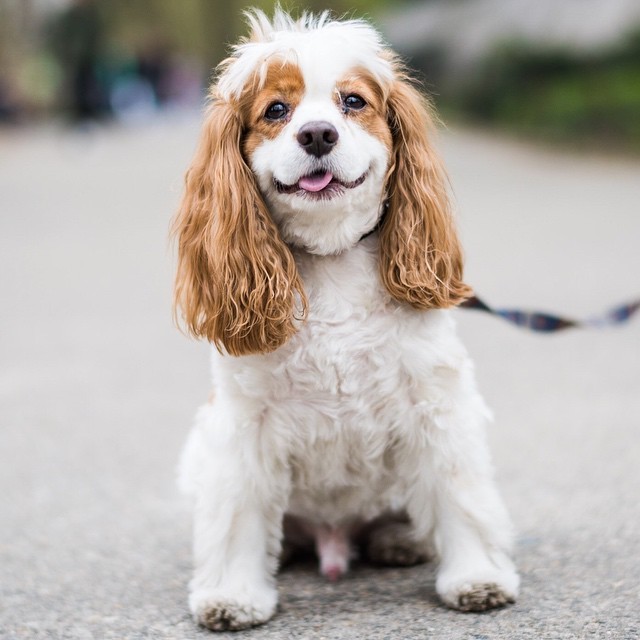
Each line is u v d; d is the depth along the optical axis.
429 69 30.22
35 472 5.61
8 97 34.62
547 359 7.50
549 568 3.94
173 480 5.39
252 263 3.75
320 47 3.83
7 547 4.54
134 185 19.48
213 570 3.75
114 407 6.81
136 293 10.66
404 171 3.91
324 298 3.73
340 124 3.71
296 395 3.73
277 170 3.73
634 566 3.87
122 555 4.43
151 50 37.03
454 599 3.61
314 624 3.62
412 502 3.89
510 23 26.48
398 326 3.71
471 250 11.97
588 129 21.17
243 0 45.75
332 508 4.02
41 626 3.70
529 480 5.03
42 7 38.94
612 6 23.06
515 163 20.17
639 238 12.04
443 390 3.72
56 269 12.23
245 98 3.90
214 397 3.91
